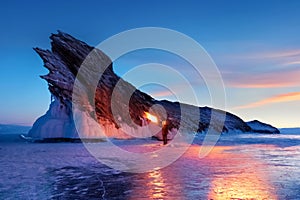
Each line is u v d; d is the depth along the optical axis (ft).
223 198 19.35
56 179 25.57
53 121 74.49
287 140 88.53
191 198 19.42
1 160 37.35
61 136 72.23
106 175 27.63
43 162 35.88
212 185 23.17
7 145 61.16
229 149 55.98
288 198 19.22
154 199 19.29
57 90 77.66
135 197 19.77
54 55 87.35
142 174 28.25
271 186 22.66
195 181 24.70
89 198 19.61
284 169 30.99
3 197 19.81
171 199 19.24
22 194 20.59
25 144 64.03
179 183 23.90
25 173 28.66
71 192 21.15
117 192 21.07
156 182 24.52
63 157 40.47
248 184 23.41
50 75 78.69
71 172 29.19
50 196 20.08
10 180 25.22
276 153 48.44
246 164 34.73
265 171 29.55
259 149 56.34
